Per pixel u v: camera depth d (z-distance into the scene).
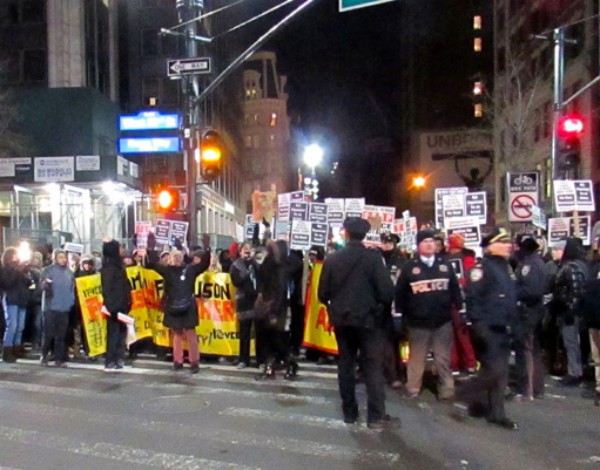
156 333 11.16
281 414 7.36
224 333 10.66
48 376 9.70
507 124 44.38
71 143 36.62
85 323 10.89
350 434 6.57
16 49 37.47
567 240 9.09
